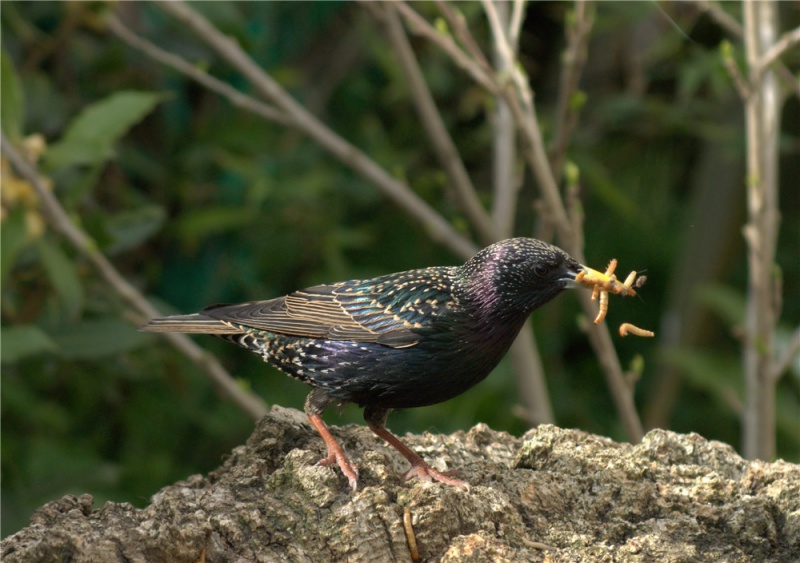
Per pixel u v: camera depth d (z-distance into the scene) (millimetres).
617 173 16156
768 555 6309
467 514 6285
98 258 10141
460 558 5988
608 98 14836
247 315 7691
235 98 11391
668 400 14781
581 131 14750
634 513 6551
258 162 13695
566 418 14711
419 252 15508
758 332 10336
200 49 13477
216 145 13422
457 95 15367
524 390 11250
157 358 12227
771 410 10281
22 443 11438
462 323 7199
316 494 6359
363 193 14586
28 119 12156
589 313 9984
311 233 14250
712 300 13586
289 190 13312
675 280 15438
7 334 8891
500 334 7289
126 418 12711
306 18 15477
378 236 15695
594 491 6730
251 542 6098
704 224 15180
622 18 12172
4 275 9250
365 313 7344
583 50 9945
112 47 12758
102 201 13297
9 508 10812
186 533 5895
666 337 15383
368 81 15922
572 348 16156
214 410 13430
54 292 10773
